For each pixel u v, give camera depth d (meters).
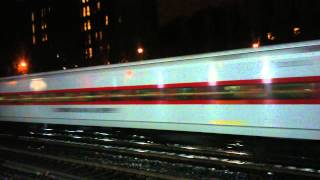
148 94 13.39
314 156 11.55
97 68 15.24
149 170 10.42
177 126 12.65
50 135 17.67
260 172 9.52
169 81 12.80
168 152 12.30
